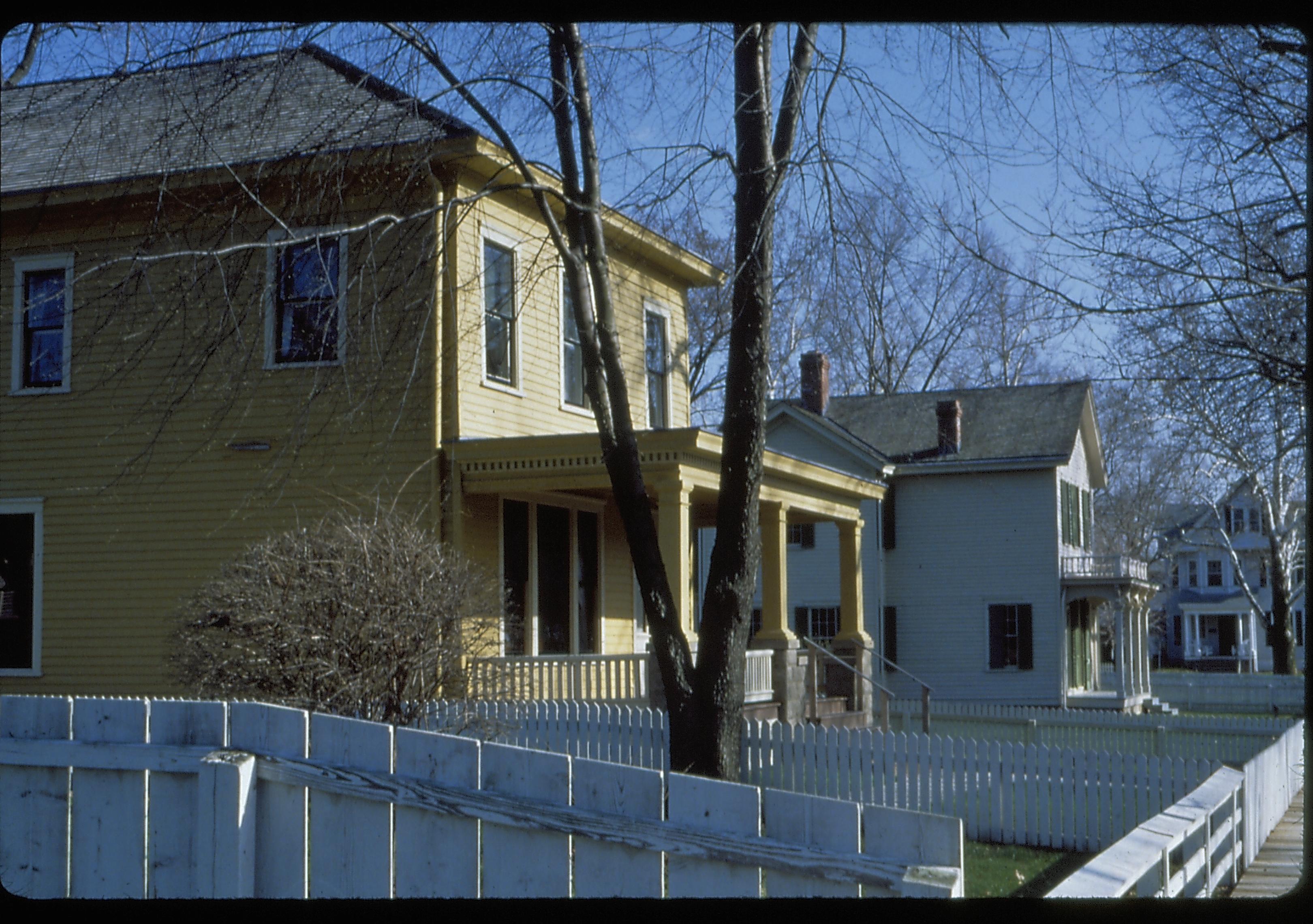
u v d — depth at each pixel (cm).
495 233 1773
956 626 3772
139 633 1728
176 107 1285
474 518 1725
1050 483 3725
